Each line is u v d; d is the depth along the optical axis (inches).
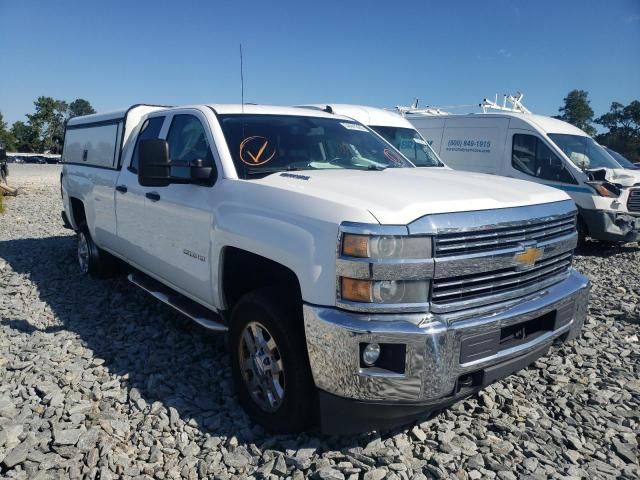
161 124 183.8
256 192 128.9
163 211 166.4
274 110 174.7
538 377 155.8
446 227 105.0
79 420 126.3
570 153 386.9
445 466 112.1
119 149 212.1
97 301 221.3
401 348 102.8
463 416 132.3
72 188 259.3
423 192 116.4
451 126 449.1
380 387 103.2
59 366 156.4
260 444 120.9
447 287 106.7
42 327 192.2
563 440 123.0
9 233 397.1
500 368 113.3
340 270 103.7
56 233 397.1
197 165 145.6
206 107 163.0
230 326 132.6
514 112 428.1
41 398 138.1
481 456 115.5
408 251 102.0
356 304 102.7
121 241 205.5
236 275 143.9
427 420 129.9
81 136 262.7
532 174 394.3
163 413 132.1
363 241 101.5
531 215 120.0
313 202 113.3
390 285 102.1
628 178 362.6
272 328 117.6
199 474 110.6
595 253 372.2
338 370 104.5
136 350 170.6
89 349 170.7
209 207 142.6
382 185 123.0
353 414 107.4
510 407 136.2
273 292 121.6
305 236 110.5
